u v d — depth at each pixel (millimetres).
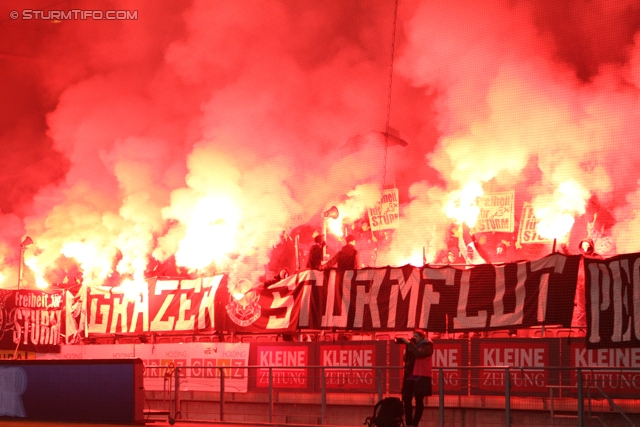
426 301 16047
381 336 17344
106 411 15672
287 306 17766
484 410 14734
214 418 17625
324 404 15297
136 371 15562
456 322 15656
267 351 17344
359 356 16266
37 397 16359
